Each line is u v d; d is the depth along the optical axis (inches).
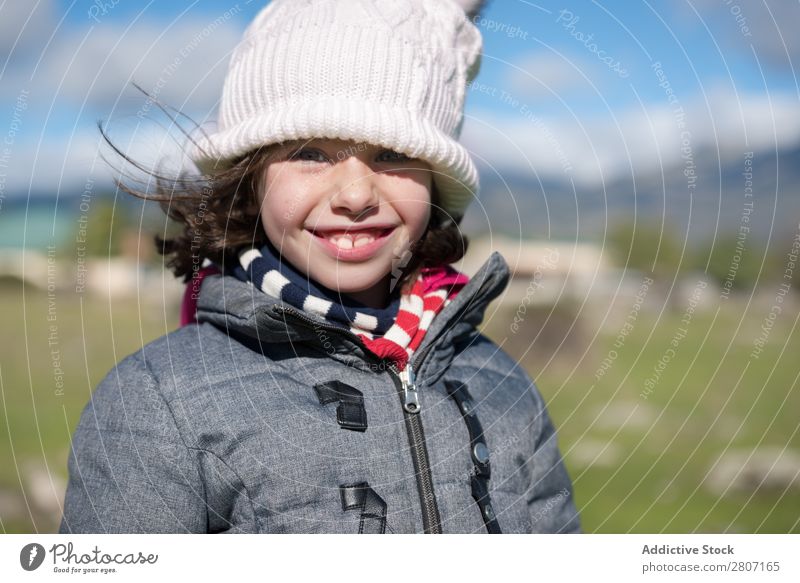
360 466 33.4
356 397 34.5
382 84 34.3
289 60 34.4
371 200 33.9
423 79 35.5
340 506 32.6
